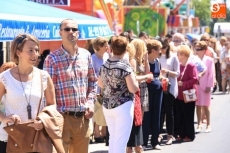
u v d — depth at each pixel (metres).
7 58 22.23
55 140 9.79
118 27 40.41
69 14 19.03
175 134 19.59
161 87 17.39
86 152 12.22
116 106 12.85
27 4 16.94
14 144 9.70
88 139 12.19
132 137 15.51
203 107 22.88
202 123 23.44
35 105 9.80
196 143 19.19
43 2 23.19
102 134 19.09
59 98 11.78
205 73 20.94
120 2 40.62
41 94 9.89
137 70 15.82
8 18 13.16
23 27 13.85
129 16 52.62
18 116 9.56
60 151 9.83
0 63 20.17
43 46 27.59
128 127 12.93
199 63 20.31
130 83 12.77
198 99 21.22
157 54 17.06
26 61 9.72
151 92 17.19
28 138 9.67
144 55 16.02
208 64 20.84
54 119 9.80
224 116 26.08
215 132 21.52
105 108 13.06
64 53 11.77
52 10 18.05
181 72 18.97
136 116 15.36
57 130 9.80
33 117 9.77
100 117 17.42
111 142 13.02
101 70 13.14
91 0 27.58
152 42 17.02
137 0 53.78
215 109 28.78
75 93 11.77
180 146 18.64
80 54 11.95
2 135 9.93
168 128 18.94
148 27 53.19
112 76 12.84
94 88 12.18
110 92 12.95
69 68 11.75
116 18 38.84
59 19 16.19
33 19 14.46
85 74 11.96
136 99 15.36
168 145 18.80
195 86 19.38
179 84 18.94
